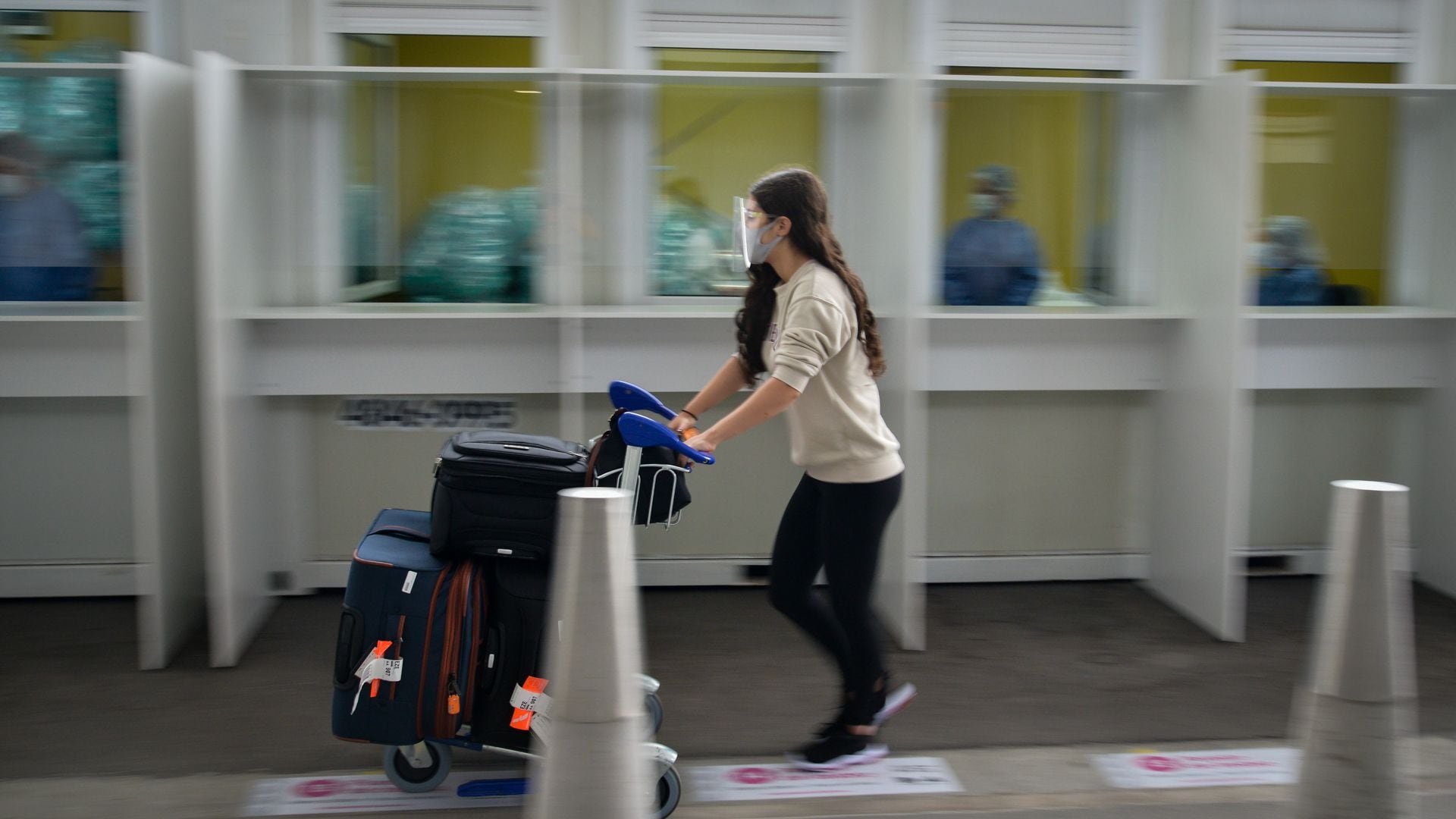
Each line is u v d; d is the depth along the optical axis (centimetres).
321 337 452
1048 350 478
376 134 452
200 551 438
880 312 443
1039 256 481
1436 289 493
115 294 452
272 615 450
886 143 437
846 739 326
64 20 441
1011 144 474
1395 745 258
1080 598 484
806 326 296
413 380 460
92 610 456
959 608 470
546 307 462
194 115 420
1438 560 498
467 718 299
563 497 224
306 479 466
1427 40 487
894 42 464
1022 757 338
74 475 461
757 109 465
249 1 438
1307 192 492
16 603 462
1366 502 259
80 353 448
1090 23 471
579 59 457
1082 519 499
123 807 304
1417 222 495
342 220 455
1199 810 305
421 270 460
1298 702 381
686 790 315
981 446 491
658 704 331
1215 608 440
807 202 305
